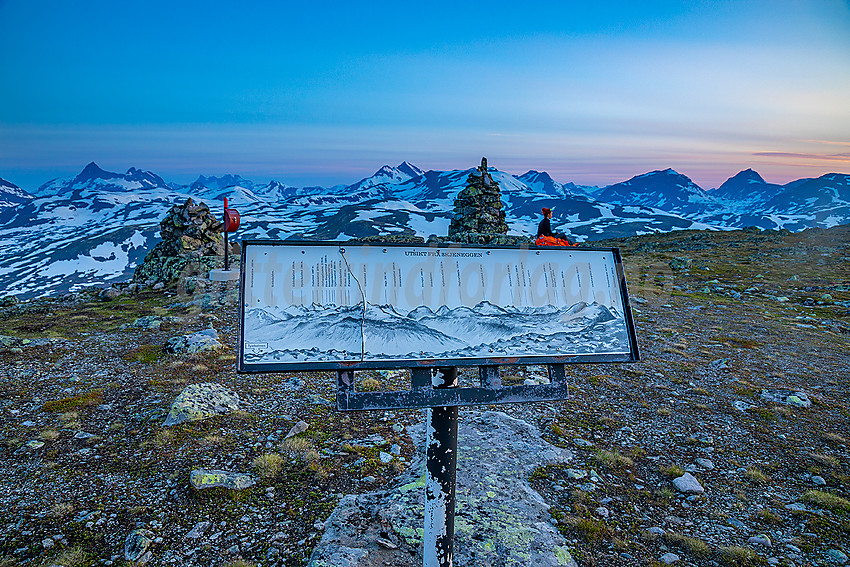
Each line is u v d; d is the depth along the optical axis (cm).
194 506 682
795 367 1478
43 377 1195
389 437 914
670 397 1194
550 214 1703
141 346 1478
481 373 442
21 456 816
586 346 450
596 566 587
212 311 2000
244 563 561
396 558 570
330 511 673
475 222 3688
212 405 1001
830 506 739
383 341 411
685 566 599
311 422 973
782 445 952
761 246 5478
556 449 881
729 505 745
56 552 589
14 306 2158
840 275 3556
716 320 2123
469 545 595
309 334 400
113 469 780
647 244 6188
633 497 755
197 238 2736
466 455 838
